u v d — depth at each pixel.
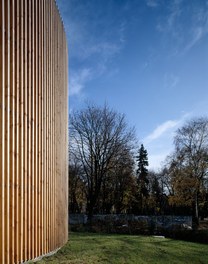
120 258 12.20
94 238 17.14
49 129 10.13
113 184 45.38
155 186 60.47
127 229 26.69
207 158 37.59
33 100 8.92
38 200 9.02
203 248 18.03
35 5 9.29
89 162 35.91
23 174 8.18
